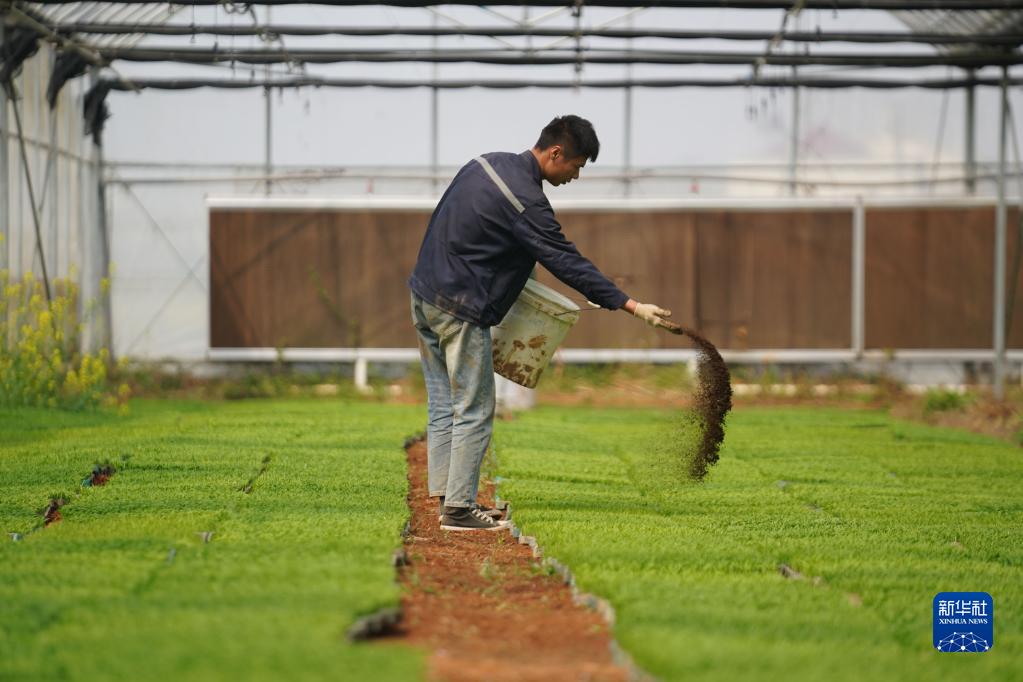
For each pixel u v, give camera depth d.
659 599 13.71
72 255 49.59
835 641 12.23
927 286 53.41
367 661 10.61
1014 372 54.78
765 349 53.31
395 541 16.56
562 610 14.36
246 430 32.28
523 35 39.69
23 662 10.48
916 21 49.91
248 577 14.02
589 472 26.03
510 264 19.41
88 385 37.84
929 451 31.58
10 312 40.09
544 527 18.70
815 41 39.31
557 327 20.06
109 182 55.81
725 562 16.09
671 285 53.12
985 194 56.53
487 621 13.61
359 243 52.84
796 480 25.92
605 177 57.22
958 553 17.67
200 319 56.03
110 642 11.09
